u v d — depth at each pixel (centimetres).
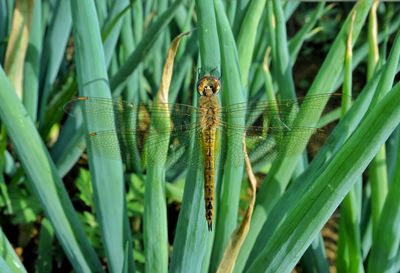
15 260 24
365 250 30
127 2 33
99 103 24
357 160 21
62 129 36
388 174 30
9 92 25
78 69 25
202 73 23
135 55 31
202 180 24
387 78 24
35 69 34
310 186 24
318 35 57
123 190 26
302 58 57
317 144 25
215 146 24
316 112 25
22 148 25
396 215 25
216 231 26
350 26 25
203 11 22
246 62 25
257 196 26
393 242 26
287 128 25
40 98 37
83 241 27
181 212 24
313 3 59
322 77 25
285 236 23
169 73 24
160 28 30
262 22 34
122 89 34
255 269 24
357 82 53
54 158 36
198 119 25
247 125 25
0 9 35
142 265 31
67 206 26
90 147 25
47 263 32
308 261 29
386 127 20
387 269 26
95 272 27
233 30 27
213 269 26
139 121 25
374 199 28
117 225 26
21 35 32
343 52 25
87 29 24
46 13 36
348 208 27
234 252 23
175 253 24
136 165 35
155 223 24
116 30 32
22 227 35
